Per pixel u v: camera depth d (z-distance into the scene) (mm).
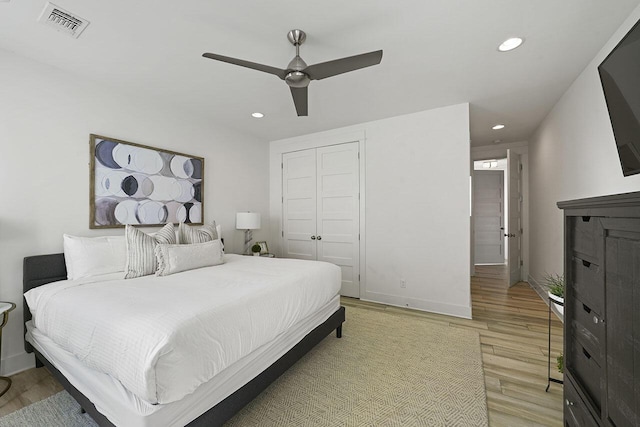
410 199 3496
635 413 734
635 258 745
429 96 2973
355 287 3963
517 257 4762
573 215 1159
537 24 1825
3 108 2041
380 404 1688
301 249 4480
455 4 1647
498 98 3037
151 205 2980
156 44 2029
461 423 1528
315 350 2381
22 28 1834
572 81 2643
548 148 3547
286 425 1521
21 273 2107
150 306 1437
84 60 2227
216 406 1363
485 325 2932
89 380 1365
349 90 2818
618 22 1805
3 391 1789
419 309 3434
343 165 4043
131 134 2838
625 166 1471
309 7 1660
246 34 1914
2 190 2033
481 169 6945
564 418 1262
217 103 3133
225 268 2516
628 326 776
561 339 2586
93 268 2193
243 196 4227
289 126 3984
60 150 2330
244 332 1505
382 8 1672
